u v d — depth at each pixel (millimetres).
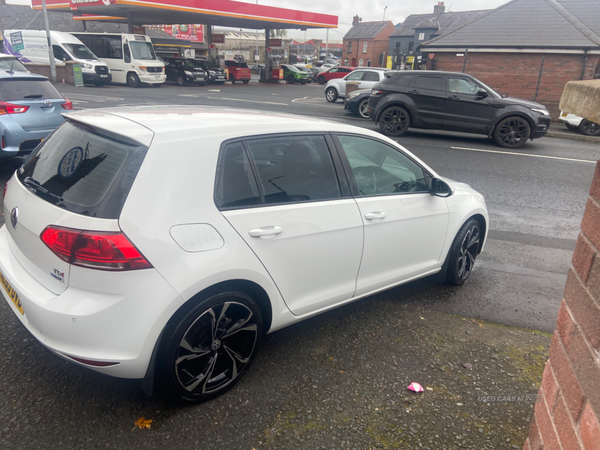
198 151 2369
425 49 21047
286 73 36281
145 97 19484
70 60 23906
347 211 2980
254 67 50375
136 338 2154
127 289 2109
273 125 2760
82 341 2150
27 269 2424
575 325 1240
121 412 2449
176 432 2338
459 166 9203
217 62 34344
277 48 35750
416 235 3506
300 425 2439
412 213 3422
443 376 2918
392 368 2967
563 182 8273
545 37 19078
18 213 2469
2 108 6344
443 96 11977
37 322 2217
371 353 3117
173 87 26266
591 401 1118
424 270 3723
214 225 2348
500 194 7395
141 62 24328
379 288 3404
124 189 2158
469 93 11812
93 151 2396
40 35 24266
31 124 6578
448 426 2490
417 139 12320
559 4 20797
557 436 1312
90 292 2143
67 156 2510
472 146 11602
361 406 2607
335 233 2910
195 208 2299
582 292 1208
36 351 2920
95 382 2668
